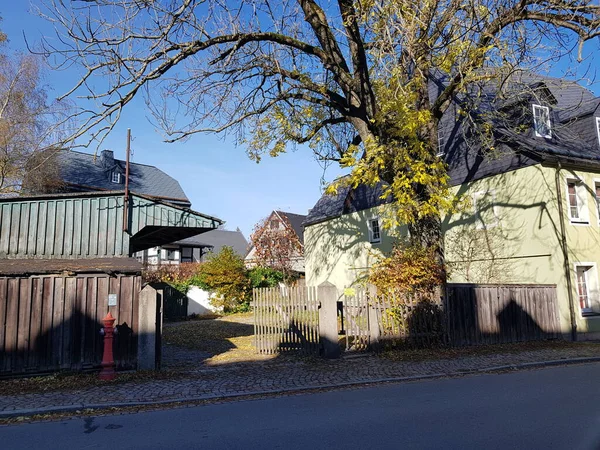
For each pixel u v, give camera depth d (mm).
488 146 16062
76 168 36094
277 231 32781
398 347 12328
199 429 5938
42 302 9188
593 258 17094
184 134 12953
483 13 11609
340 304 15453
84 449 5219
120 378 9000
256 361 11086
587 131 19297
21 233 11477
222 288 25000
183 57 11922
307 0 12758
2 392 7898
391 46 11516
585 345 14258
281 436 5566
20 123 24359
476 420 6098
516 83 14188
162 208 12633
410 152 12477
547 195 16547
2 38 24609
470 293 13789
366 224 24641
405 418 6273
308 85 13609
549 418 6145
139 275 9859
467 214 19359
